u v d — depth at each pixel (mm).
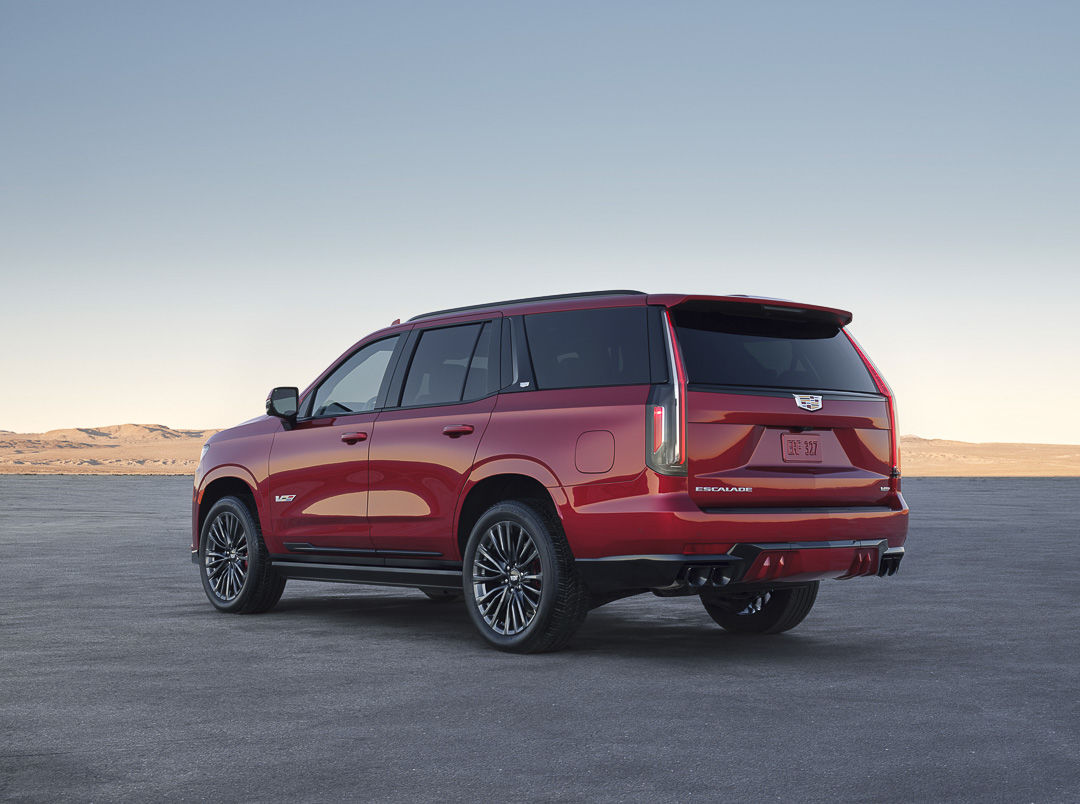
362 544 8148
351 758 4656
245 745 4863
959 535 18453
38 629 8125
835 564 6922
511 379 7395
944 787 4250
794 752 4742
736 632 8141
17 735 5039
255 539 8891
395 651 7234
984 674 6477
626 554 6637
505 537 7250
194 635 7891
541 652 7156
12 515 24188
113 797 4141
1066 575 12117
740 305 6902
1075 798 4117
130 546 15703
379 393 8227
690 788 4234
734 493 6629
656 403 6574
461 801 4086
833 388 7141
